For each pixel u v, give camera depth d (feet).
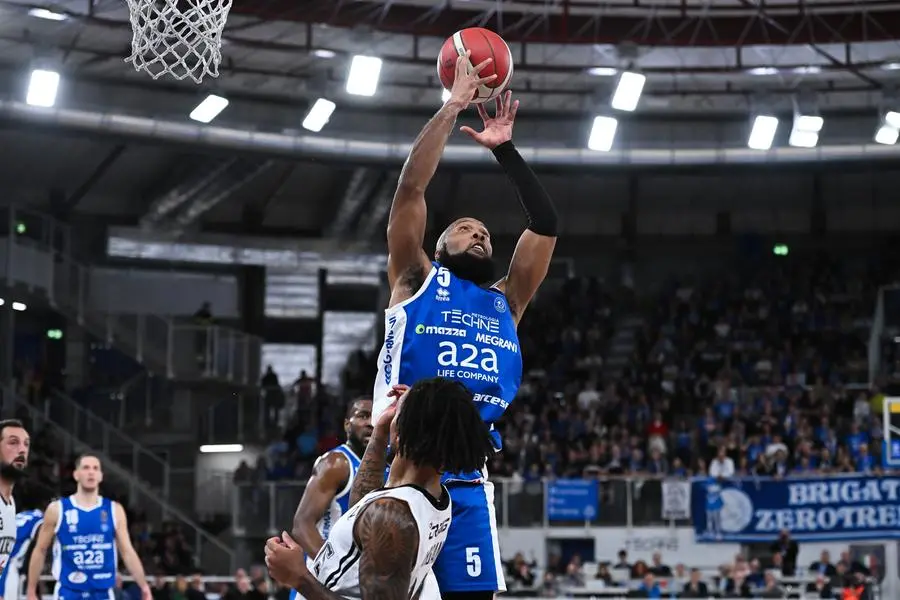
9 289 93.76
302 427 98.94
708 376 106.63
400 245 17.49
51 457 89.76
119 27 76.84
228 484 95.96
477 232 17.89
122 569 78.33
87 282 102.17
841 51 88.28
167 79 92.48
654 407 98.99
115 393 101.14
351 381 111.96
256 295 116.26
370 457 16.43
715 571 83.87
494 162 97.55
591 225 122.42
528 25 83.15
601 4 81.82
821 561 80.07
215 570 86.33
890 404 73.46
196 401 103.35
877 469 83.15
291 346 118.11
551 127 101.86
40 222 102.94
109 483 91.91
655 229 122.11
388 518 13.97
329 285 119.24
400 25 80.94
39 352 107.14
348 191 113.09
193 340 101.45
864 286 114.52
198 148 90.79
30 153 101.45
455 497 16.67
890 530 82.02
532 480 86.07
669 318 114.52
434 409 14.40
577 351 111.96
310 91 84.64
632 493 85.30
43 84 76.07
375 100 97.76
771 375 105.91
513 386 17.85
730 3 82.02
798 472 85.35
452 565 16.51
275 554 14.11
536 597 74.18
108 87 92.68
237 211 115.85
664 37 83.87
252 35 84.99
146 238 111.86
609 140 88.28
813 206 119.55
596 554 84.99
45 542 38.78
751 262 119.14
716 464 85.66
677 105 100.42
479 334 17.40
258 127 93.97
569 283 118.21
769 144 89.56
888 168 96.73
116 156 103.40
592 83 94.53
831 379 104.17
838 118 102.89
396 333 17.22
